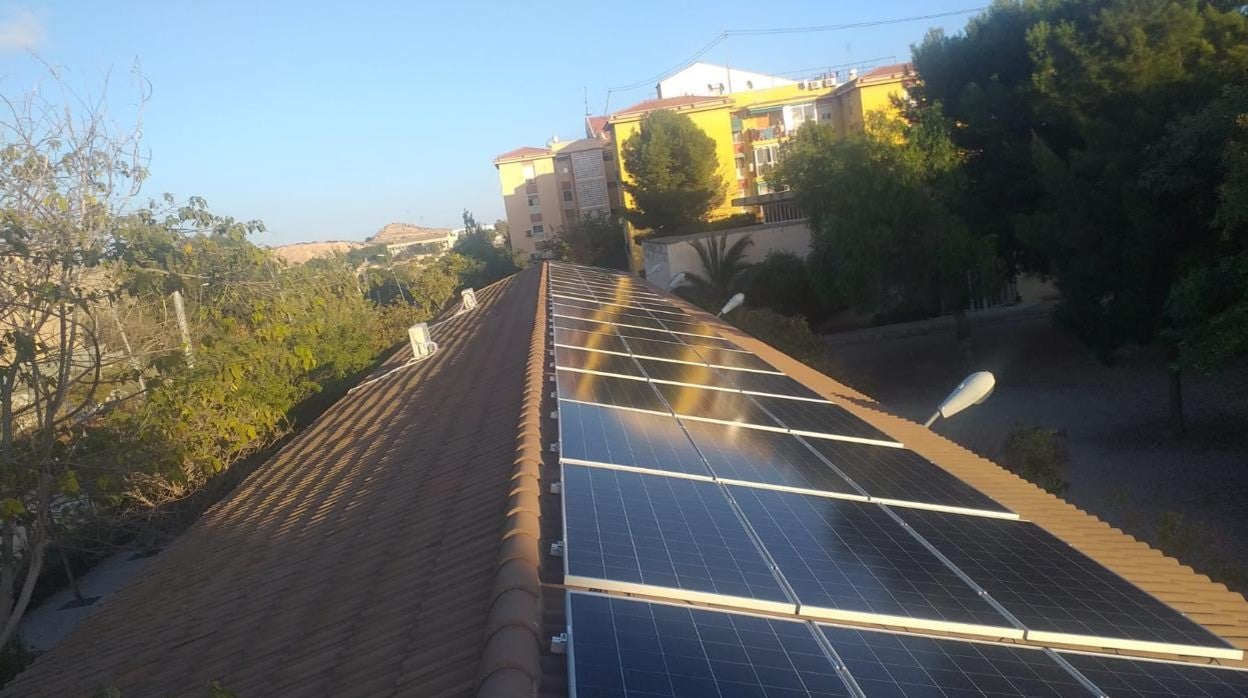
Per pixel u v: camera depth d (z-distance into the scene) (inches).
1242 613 239.3
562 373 415.2
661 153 2074.3
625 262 2458.2
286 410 735.1
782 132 2527.1
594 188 3228.3
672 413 359.3
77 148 353.1
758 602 182.4
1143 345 850.1
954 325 1460.4
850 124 2454.5
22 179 340.5
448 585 204.8
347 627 210.7
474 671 155.5
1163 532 433.1
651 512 228.2
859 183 1090.1
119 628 295.6
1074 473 760.3
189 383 400.2
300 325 676.7
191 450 461.4
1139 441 814.5
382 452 404.8
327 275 1166.3
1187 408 885.2
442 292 1571.1
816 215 1294.3
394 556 247.4
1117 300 845.8
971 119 1163.3
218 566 322.7
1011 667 170.9
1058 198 897.5
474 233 2915.8
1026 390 1050.1
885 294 1128.8
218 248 415.8
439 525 256.2
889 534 242.4
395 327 1126.4
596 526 210.1
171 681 223.0
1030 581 222.1
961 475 347.3
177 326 514.6
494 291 1190.9
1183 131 713.6
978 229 1191.6
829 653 163.5
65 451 373.1
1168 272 805.9
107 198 364.8
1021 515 295.1
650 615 167.6
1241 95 677.9
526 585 176.9
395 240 7347.4
